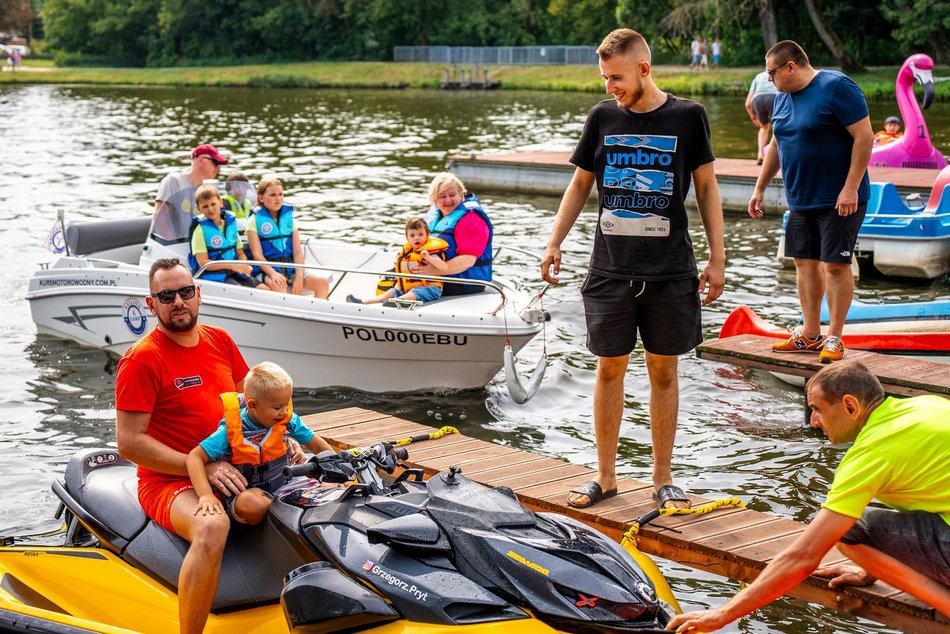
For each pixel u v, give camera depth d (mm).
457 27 73688
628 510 5570
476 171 20562
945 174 13023
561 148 26922
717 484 6723
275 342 8703
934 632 4398
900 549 4227
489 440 7684
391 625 3746
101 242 10266
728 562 5039
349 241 14867
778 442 7453
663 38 58281
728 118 33375
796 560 4070
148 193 20016
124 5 83312
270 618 4172
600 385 5555
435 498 4137
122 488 4812
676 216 5176
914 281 12688
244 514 4301
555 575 3797
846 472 4094
